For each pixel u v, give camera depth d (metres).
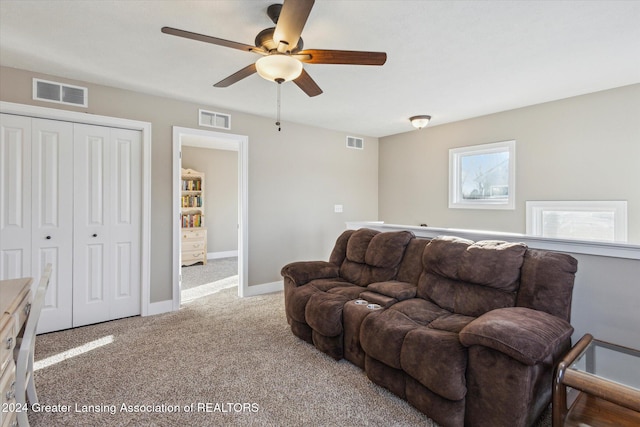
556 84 3.02
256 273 4.18
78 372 2.20
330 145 4.92
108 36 2.20
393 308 2.19
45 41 2.26
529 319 1.62
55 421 1.70
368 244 2.99
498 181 4.05
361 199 5.33
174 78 2.92
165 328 3.01
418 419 1.76
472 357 1.58
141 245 3.35
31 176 2.81
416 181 4.96
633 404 1.20
